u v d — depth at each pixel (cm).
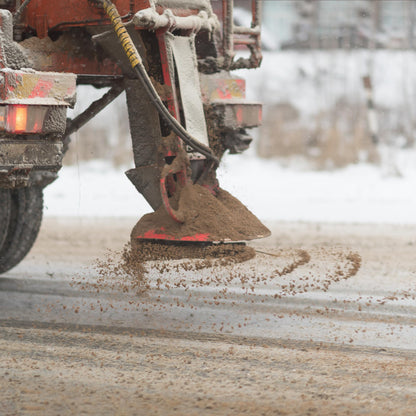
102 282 2112
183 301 1873
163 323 1659
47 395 1169
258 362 1353
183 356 1389
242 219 1694
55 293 1984
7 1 1809
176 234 1622
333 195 5078
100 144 7138
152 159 1752
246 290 1997
